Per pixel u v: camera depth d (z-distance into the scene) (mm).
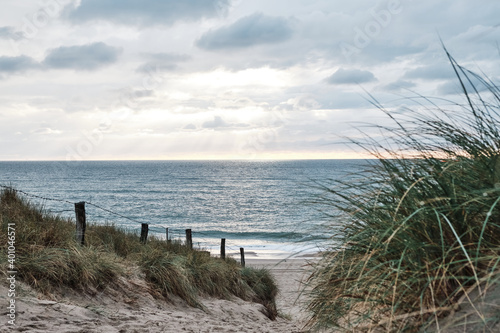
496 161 2328
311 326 3242
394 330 2371
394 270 2375
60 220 8664
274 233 47562
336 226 3078
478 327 1967
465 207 2262
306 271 3449
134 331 4367
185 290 7594
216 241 41250
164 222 57594
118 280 6668
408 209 2537
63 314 4461
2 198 8500
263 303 10969
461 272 2281
